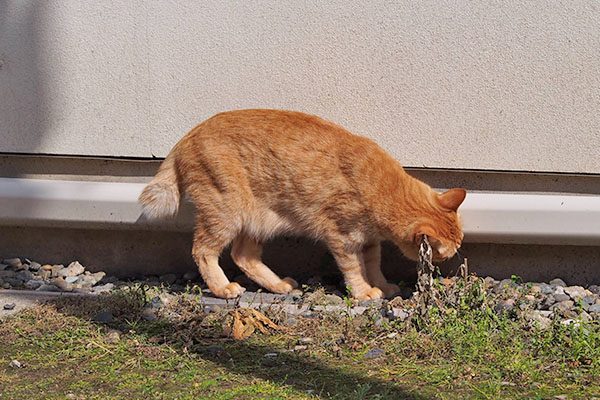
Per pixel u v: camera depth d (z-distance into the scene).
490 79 2.47
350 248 2.44
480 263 2.54
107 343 2.22
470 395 2.08
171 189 2.45
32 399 2.07
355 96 2.49
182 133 2.52
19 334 2.25
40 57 2.52
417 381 2.12
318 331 2.27
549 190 2.51
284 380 2.11
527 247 2.53
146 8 2.50
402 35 2.47
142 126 2.52
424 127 2.48
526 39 2.46
